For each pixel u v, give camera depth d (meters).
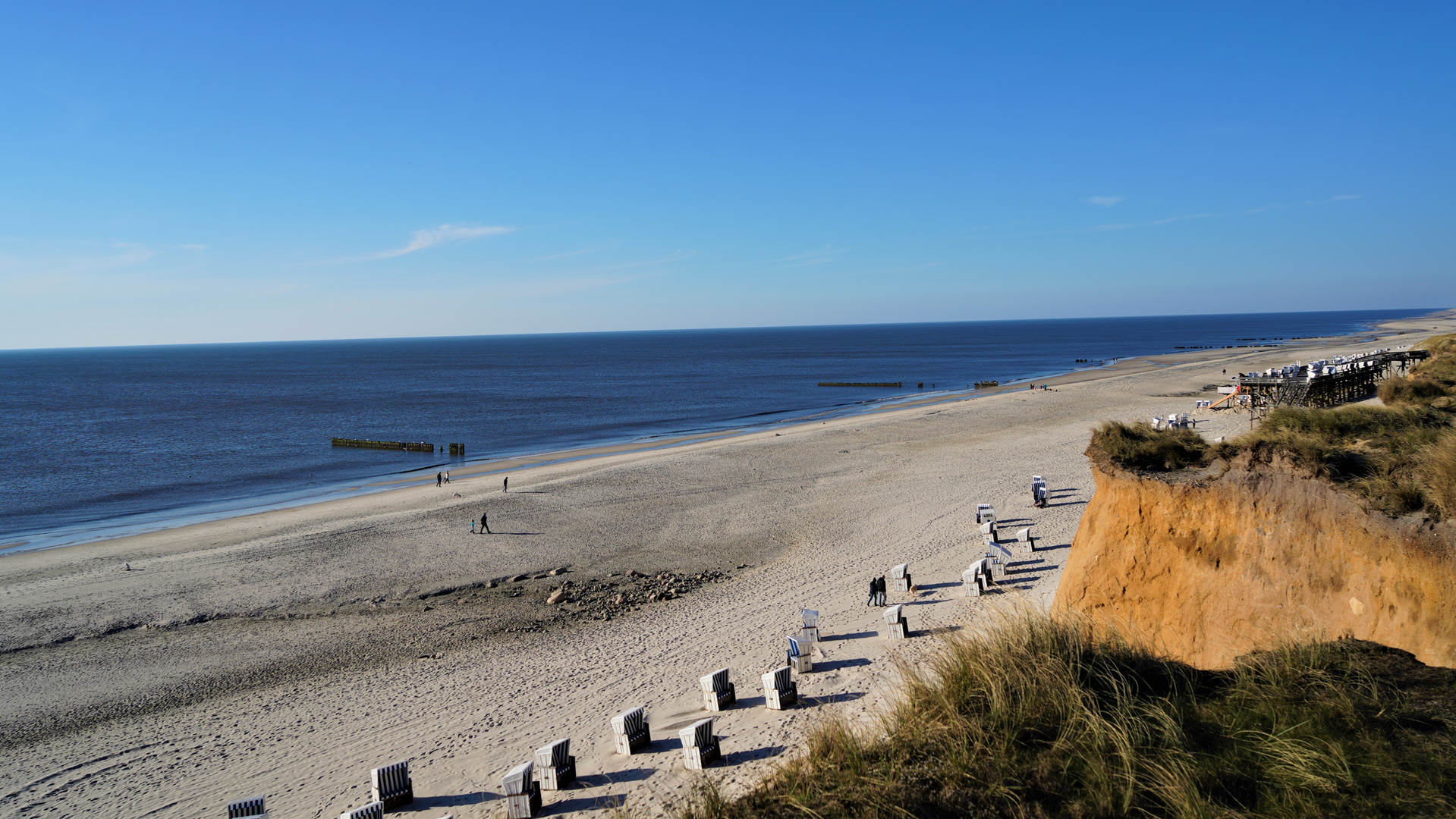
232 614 21.86
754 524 30.23
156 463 56.66
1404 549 8.49
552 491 37.91
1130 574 11.98
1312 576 9.55
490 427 74.62
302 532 31.77
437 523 32.19
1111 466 12.86
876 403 86.00
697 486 37.97
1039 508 28.36
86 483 49.09
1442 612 7.94
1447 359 36.25
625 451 54.78
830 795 6.56
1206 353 146.25
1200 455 12.22
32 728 14.97
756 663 15.48
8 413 93.69
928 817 5.89
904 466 40.28
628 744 11.49
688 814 7.27
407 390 122.50
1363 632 8.72
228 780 12.44
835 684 13.59
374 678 16.81
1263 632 9.78
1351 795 5.31
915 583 20.48
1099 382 88.44
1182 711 6.88
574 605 21.70
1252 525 10.50
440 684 16.08
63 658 18.81
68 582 25.48
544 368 178.38
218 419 84.94
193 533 33.47
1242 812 5.37
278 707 15.48
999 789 6.02
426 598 23.03
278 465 55.06
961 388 101.06
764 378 131.38
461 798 10.96
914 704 7.99
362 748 13.19
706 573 24.33
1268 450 10.66
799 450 47.72
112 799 12.06
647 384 123.81
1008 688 7.55
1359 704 6.47
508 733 13.22
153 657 18.67
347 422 81.06
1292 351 129.75
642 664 16.22
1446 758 5.54
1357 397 42.38
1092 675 7.62
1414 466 9.29
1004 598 17.66
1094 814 5.62
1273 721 6.40
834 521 29.77
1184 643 10.84
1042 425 53.59
